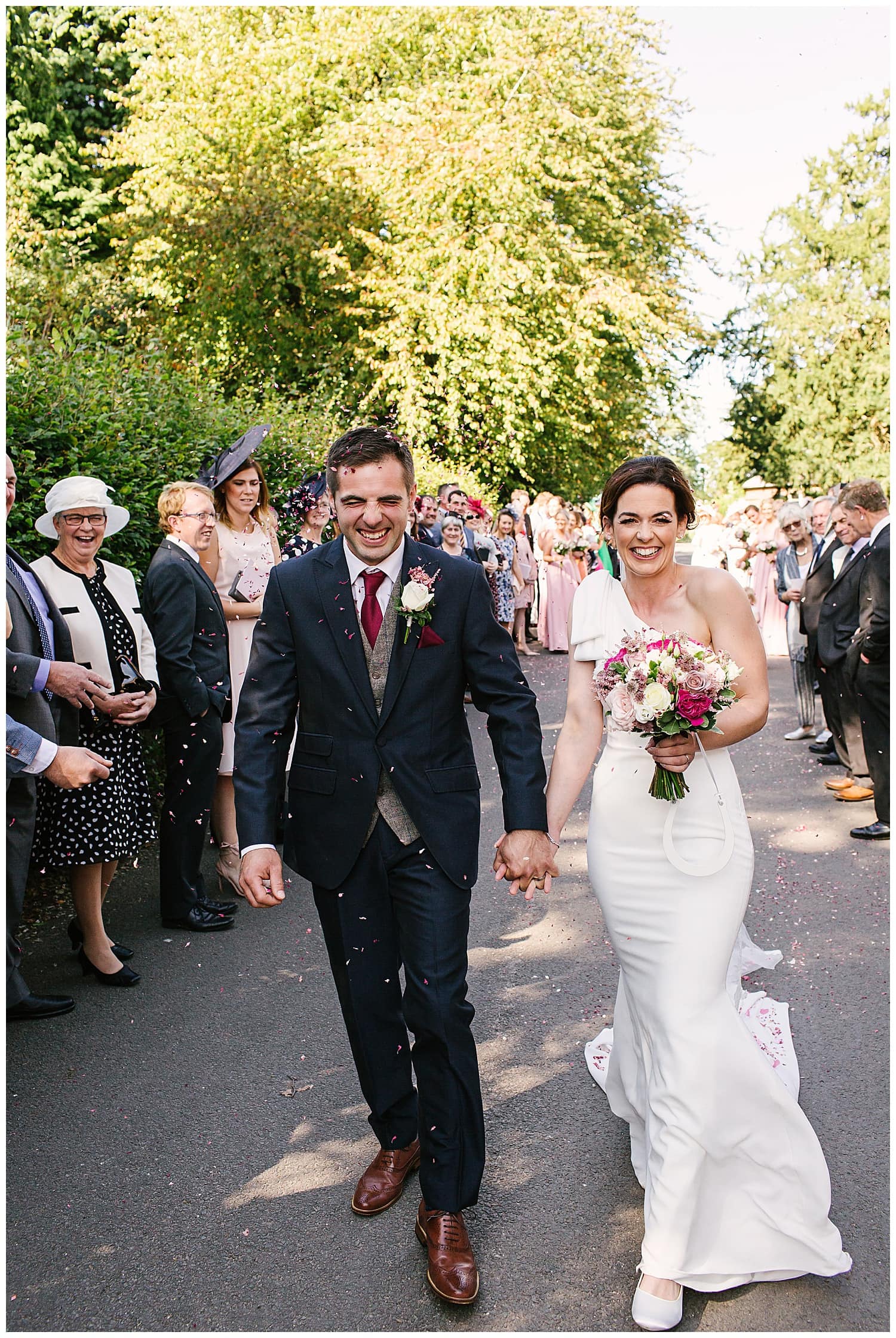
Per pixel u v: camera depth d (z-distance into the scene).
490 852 6.04
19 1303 2.48
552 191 20.39
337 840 2.65
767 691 2.74
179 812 4.77
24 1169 3.01
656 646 2.56
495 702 2.72
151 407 6.85
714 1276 2.46
